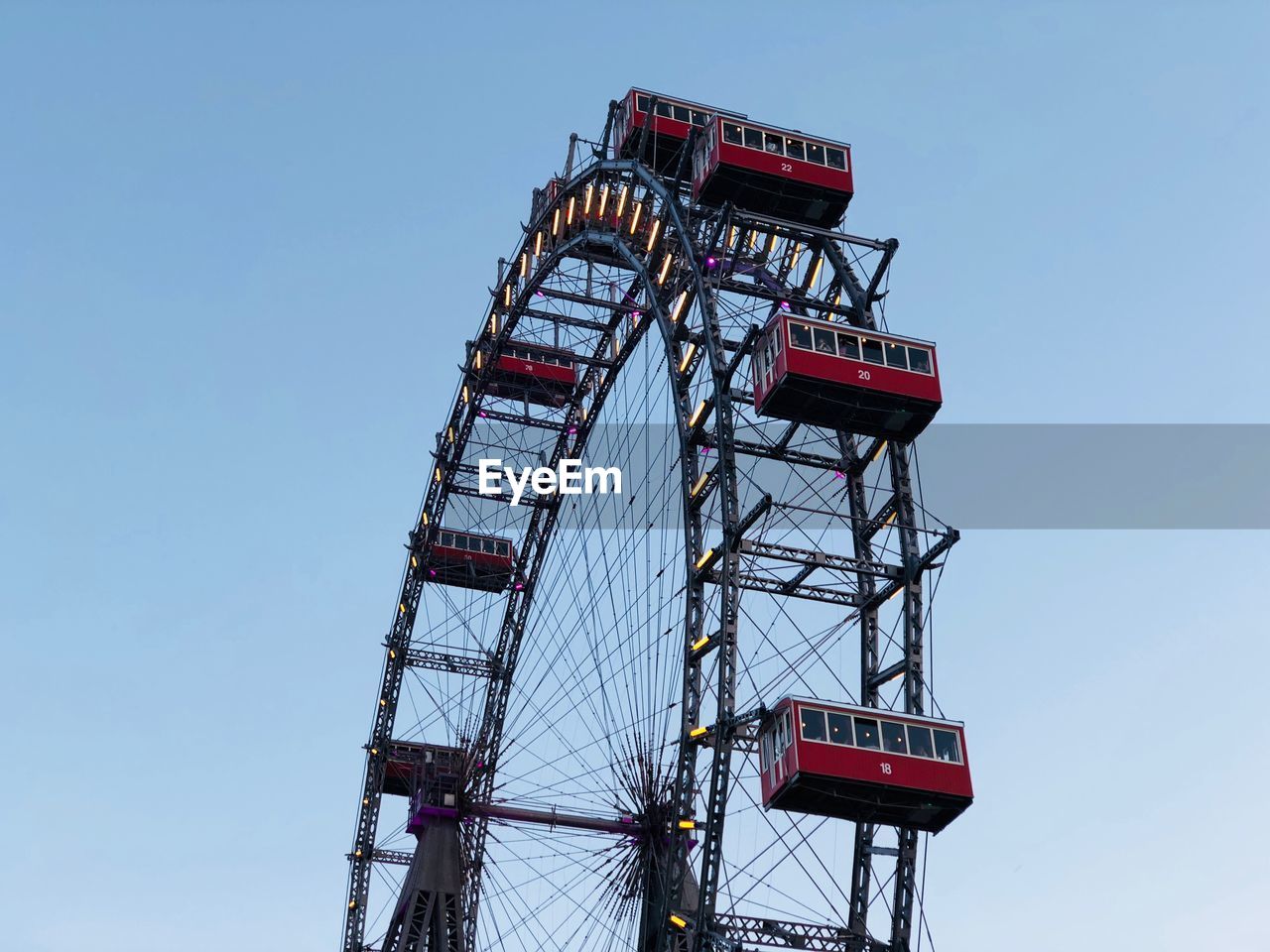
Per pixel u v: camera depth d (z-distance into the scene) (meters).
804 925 48.25
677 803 50.38
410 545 81.25
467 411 78.81
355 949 75.69
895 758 47.84
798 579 53.75
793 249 63.12
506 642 81.44
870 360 53.47
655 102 63.06
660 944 49.41
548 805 69.69
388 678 80.50
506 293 74.88
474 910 70.19
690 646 52.44
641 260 63.59
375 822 78.31
